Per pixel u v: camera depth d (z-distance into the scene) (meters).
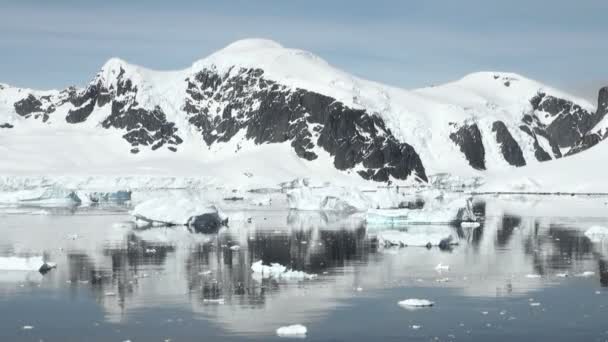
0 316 47.91
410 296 53.94
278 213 140.75
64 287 56.75
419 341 42.34
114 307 50.25
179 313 48.56
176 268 65.94
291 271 62.78
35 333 44.00
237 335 43.50
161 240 88.06
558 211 147.00
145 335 43.53
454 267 66.88
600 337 42.81
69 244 83.62
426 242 82.88
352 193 153.38
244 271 64.38
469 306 50.62
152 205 112.88
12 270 64.62
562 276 61.88
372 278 61.06
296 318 47.38
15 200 179.75
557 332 43.91
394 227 107.00
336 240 88.62
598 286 57.41
